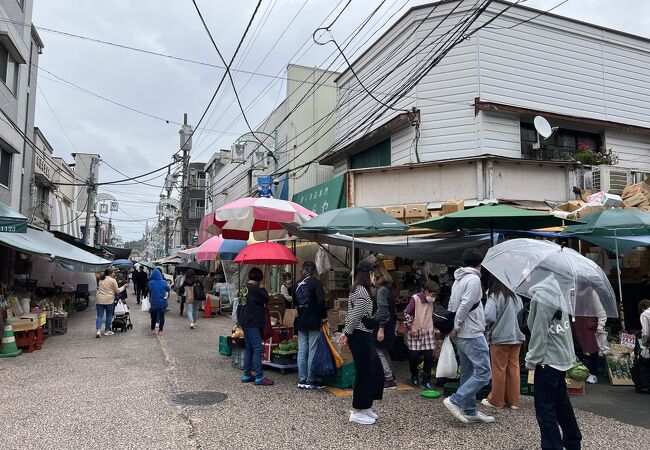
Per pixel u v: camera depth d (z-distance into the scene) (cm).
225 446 468
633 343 755
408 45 1284
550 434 412
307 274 714
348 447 468
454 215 694
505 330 585
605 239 841
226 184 2861
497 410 591
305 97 1714
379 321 562
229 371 808
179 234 4941
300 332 700
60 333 1296
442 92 1216
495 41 1215
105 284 1242
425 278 1069
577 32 1308
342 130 1608
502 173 1098
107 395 648
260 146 2175
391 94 1341
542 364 422
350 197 1198
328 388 694
